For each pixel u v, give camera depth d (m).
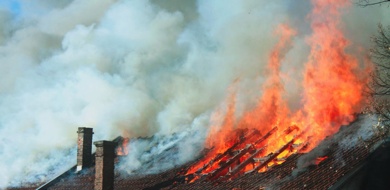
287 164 14.55
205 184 15.48
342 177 11.44
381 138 12.70
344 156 12.99
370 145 12.82
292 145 16.33
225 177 15.54
